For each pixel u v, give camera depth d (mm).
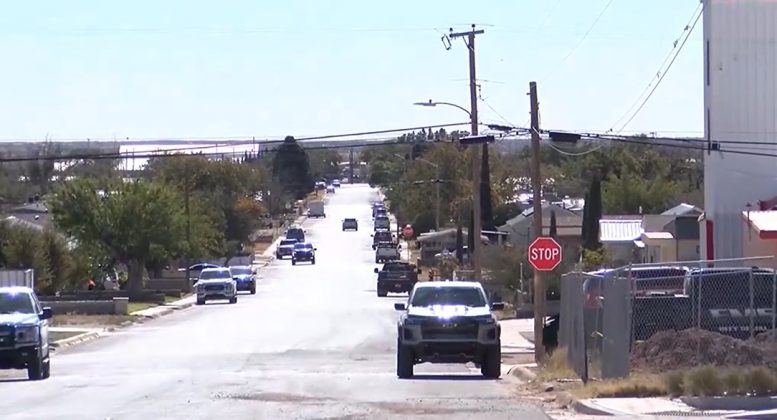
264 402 54594
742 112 126688
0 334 70562
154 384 65812
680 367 60719
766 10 126062
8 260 171500
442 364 85188
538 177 86125
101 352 98625
